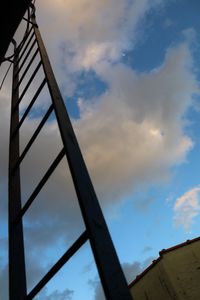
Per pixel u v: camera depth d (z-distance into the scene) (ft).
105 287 3.42
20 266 5.67
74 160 4.97
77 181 4.58
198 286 20.61
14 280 5.39
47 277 4.49
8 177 7.34
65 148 5.23
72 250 4.17
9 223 6.34
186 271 21.61
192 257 22.30
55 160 5.44
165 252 23.03
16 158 7.83
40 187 5.71
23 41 11.73
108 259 3.69
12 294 5.19
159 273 22.74
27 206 5.97
